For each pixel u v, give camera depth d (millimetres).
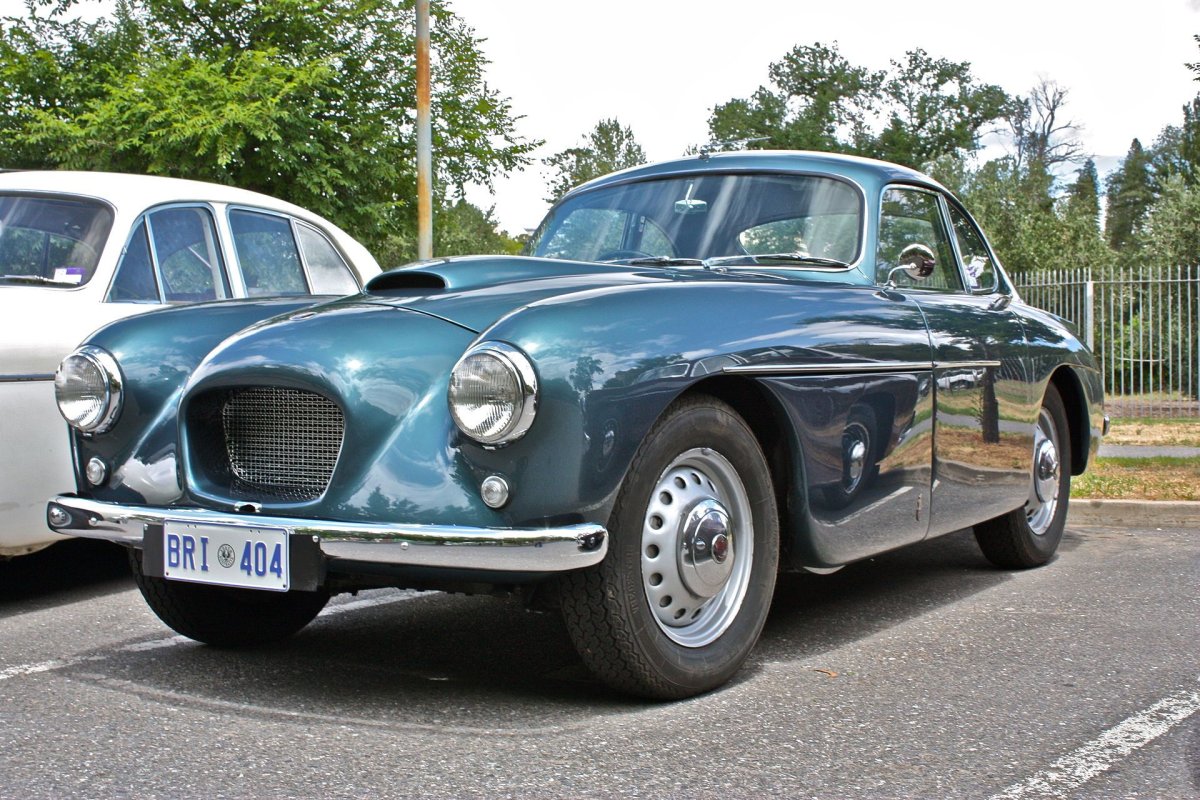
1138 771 2906
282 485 3373
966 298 5047
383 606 4855
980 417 4715
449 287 3656
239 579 3270
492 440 3018
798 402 3713
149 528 3436
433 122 20312
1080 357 5777
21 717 3332
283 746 3072
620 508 3213
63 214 5449
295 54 19281
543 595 3301
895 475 4160
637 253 4648
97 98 18969
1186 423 14492
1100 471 8945
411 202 20203
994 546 5508
